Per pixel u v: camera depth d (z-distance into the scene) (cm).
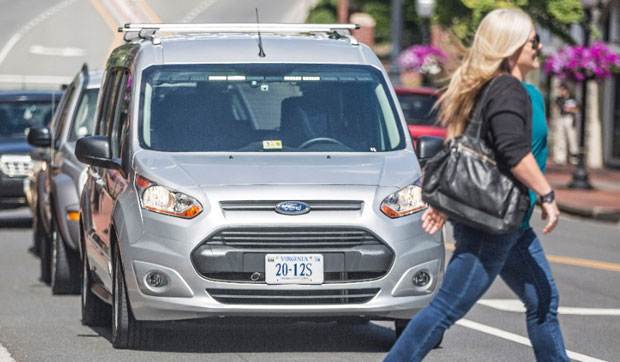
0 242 3281
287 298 1536
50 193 2356
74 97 2458
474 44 1219
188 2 9144
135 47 1859
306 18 10362
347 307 1541
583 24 4884
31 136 2520
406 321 1641
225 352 1644
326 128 1730
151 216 1559
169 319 1555
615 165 6206
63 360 1587
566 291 2409
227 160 1638
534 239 1277
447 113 1225
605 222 4025
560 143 6366
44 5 11744
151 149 1677
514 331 1886
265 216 1537
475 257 1203
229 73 1773
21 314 2052
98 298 1905
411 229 1562
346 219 1542
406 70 6025
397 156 1681
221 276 1540
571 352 1725
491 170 1184
